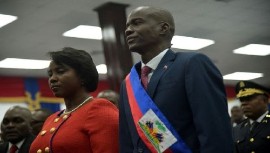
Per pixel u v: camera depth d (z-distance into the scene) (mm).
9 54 10227
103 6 7895
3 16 7859
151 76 2176
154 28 2207
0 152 4250
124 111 2297
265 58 12594
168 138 2012
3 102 11703
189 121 2027
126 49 7945
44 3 7453
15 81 12062
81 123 2369
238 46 11172
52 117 2588
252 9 8586
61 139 2336
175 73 2088
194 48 11023
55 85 2465
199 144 1985
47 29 8750
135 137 2152
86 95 2527
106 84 13477
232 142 1923
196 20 8969
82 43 9922
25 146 3672
